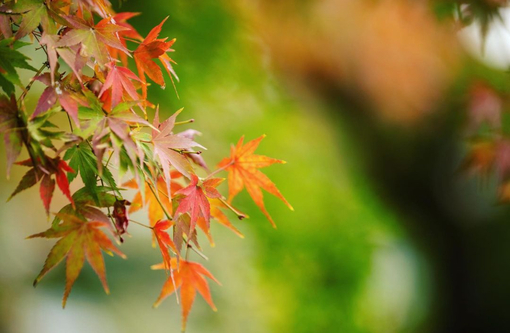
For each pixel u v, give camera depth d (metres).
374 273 5.40
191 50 4.66
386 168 7.88
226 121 4.77
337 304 4.79
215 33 4.93
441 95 7.87
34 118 0.83
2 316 2.80
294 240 4.80
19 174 3.37
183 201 1.00
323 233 5.12
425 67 7.70
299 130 6.05
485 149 2.45
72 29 0.94
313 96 7.31
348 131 7.58
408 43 7.31
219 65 4.93
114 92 0.96
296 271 4.62
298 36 6.43
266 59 6.10
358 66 7.48
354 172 6.89
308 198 5.31
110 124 0.88
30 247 3.27
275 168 5.28
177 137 1.00
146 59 1.08
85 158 0.95
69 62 0.90
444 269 7.50
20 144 0.82
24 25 0.92
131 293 3.40
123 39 1.27
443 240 7.90
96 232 0.94
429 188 8.22
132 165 0.90
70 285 0.91
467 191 8.05
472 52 7.63
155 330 3.31
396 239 6.32
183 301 1.21
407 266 6.21
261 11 5.71
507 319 7.22
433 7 2.53
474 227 7.95
